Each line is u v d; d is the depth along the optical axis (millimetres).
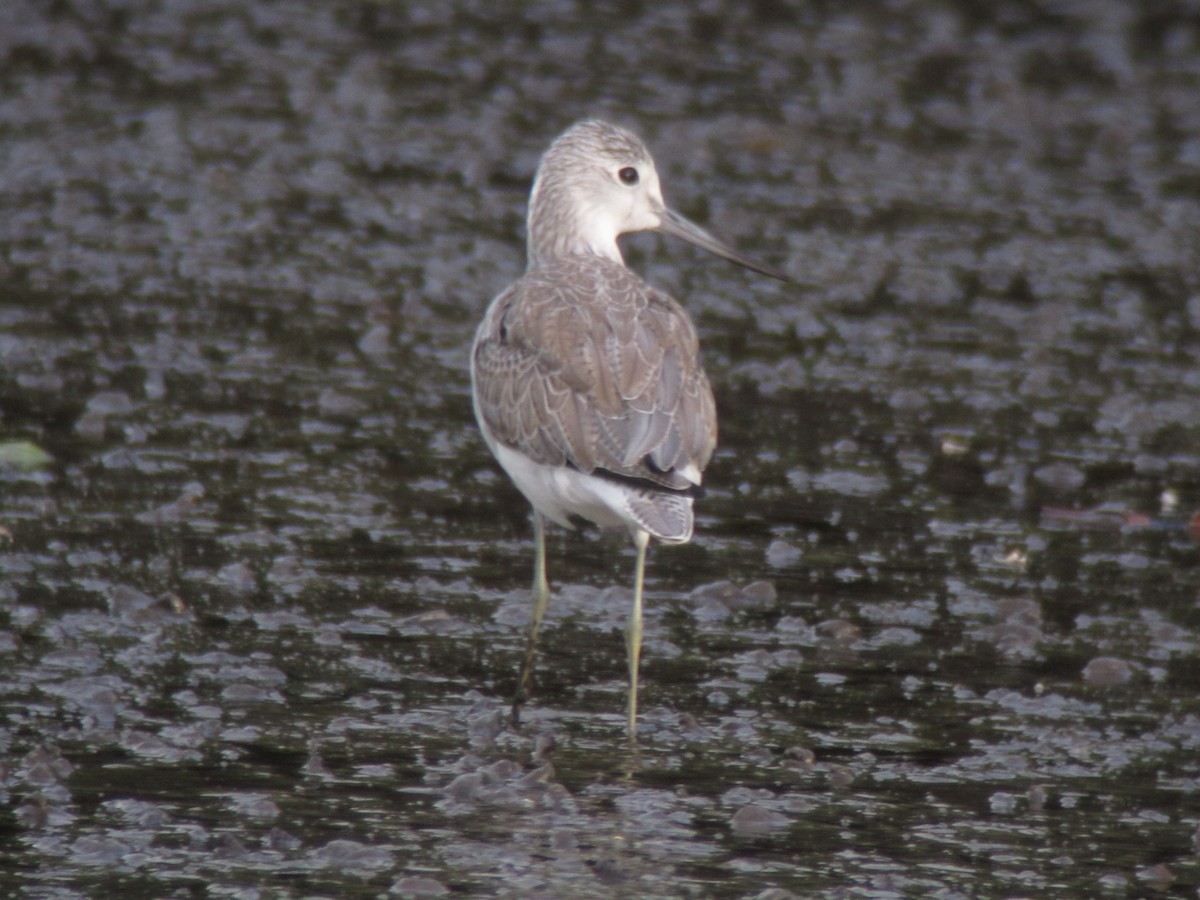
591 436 9141
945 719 9602
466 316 16438
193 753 8758
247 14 25547
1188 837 8328
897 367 15734
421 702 9547
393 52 24344
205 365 14805
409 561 11523
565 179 11156
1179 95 24406
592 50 24875
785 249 18406
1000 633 10695
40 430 13219
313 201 19141
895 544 12172
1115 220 19938
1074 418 14789
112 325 15539
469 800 8383
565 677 10000
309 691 9594
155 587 10805
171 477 12570
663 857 7906
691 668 10188
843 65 24781
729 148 21469
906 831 8281
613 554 11914
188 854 7762
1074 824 8430
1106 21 26969
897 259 18391
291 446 13336
